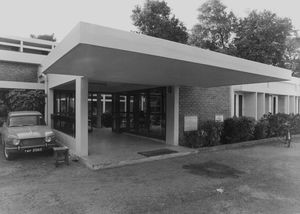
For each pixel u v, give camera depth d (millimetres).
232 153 8641
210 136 9438
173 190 4871
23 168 6535
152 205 4160
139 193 4707
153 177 5742
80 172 6148
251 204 4199
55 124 11648
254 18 21594
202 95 10719
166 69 6109
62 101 12445
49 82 12094
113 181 5438
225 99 11609
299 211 3918
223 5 24250
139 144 9570
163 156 7707
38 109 12500
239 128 10445
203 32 24484
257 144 10797
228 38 24031
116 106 13648
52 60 5277
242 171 6293
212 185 5176
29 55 13477
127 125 12828
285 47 22016
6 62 13219
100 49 4051
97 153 7809
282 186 5129
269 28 20578
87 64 5398
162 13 24359
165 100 10047
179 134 9836
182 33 24500
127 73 6746
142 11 24250
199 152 8742
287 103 15492
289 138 10297
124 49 4125
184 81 8508
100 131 14172
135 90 12148
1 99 12547
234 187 5059
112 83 9539
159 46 4633
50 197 4516
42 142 7543
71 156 7418
